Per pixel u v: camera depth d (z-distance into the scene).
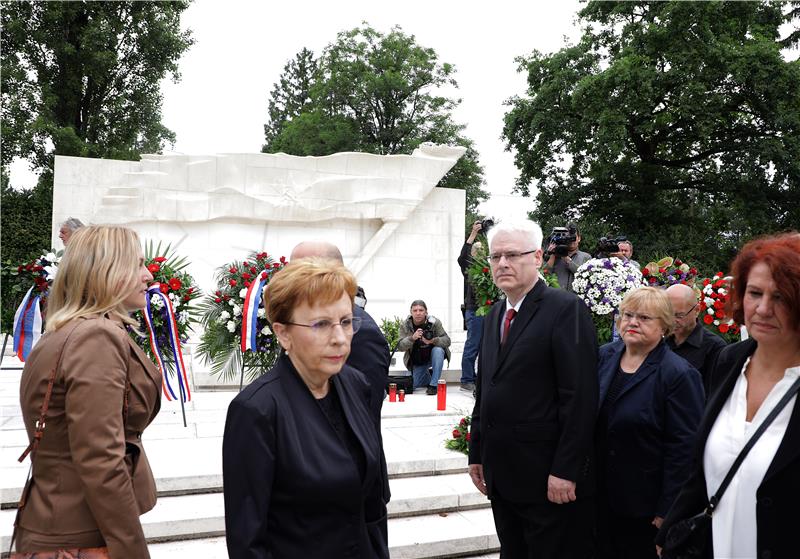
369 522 2.10
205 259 11.35
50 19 20.19
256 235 11.63
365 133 31.70
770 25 23.00
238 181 11.45
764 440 1.93
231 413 1.88
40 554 1.88
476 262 7.34
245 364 6.38
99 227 2.17
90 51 20.41
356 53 30.55
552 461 2.83
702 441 2.12
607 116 19.94
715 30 20.53
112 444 1.89
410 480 4.83
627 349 3.18
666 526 2.19
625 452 2.96
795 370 1.93
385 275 12.36
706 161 24.31
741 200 22.11
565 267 7.00
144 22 21.89
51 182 21.09
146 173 11.12
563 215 25.23
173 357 6.30
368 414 2.11
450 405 7.59
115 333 2.01
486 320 3.26
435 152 12.73
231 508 1.80
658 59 20.94
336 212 11.91
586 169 25.00
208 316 6.46
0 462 4.60
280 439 1.83
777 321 1.91
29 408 1.95
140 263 2.21
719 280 4.86
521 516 2.94
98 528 1.91
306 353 1.91
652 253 21.64
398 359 10.15
